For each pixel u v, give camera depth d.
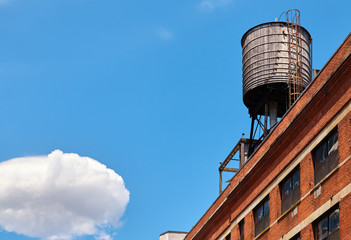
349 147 26.86
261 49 52.16
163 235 68.44
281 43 51.72
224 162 51.78
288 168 32.97
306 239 29.52
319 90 29.66
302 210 30.52
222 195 43.62
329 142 29.06
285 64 50.91
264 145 36.66
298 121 31.86
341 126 27.73
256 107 52.56
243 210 38.88
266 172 35.84
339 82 28.16
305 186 30.56
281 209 33.47
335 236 27.25
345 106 27.70
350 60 27.12
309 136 30.81
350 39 28.16
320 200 28.78
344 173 26.94
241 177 39.97
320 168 29.62
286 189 33.25
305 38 52.69
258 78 51.22
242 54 54.81
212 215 44.06
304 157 31.16
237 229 39.59
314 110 30.42
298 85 50.00
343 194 26.72
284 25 52.44
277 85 50.56
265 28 52.66
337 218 27.30
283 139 33.50
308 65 52.16
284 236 32.09
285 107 52.75
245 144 50.66
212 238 44.50
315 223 29.23
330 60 29.78
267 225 35.00
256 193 36.97
